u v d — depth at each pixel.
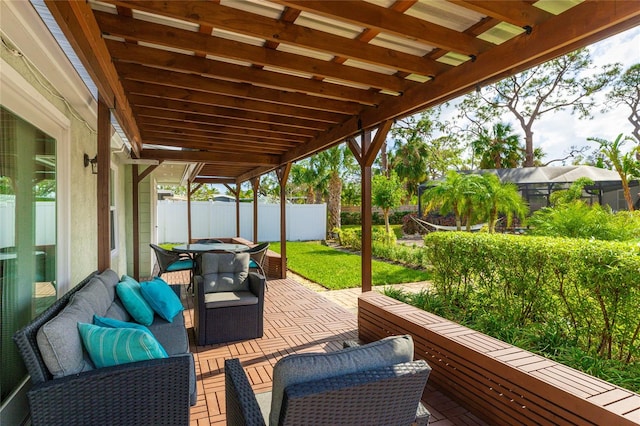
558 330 2.96
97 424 1.63
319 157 16.23
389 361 1.48
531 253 3.17
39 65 2.19
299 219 16.12
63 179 2.95
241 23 2.18
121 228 6.48
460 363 2.56
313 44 2.41
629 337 2.55
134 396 1.70
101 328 1.86
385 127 3.81
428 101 3.12
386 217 13.11
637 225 4.97
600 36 1.99
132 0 1.93
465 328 2.90
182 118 4.39
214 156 6.64
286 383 1.32
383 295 4.04
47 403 1.54
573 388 1.88
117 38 2.57
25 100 2.24
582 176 12.22
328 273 7.64
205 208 14.84
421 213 15.32
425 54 2.80
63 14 1.62
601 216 5.26
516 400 2.13
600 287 2.64
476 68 2.60
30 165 2.36
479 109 19.38
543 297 3.11
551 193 12.80
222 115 4.20
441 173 22.19
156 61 2.77
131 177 7.23
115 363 1.78
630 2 1.77
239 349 3.59
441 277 4.34
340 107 3.97
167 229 14.41
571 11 2.01
